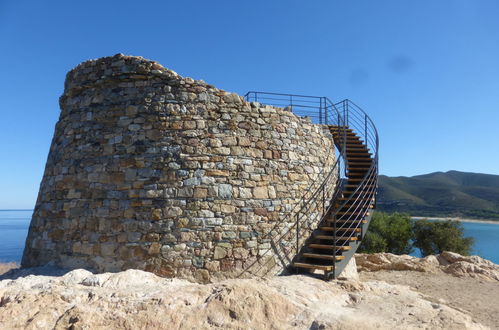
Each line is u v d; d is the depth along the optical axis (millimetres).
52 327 4621
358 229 8875
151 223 7363
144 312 4848
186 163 7660
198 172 7680
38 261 8414
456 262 12812
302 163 9141
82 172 8125
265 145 8508
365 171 11000
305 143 9391
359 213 8891
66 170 8391
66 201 8203
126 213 7488
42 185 9266
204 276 7285
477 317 7090
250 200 8016
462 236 24609
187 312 4918
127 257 7273
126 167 7727
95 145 8125
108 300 5141
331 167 10266
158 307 4977
